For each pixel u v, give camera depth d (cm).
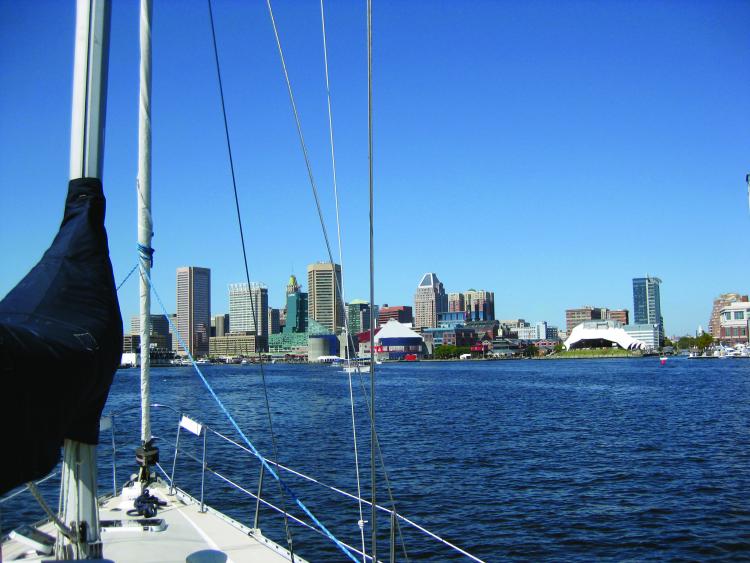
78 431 616
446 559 2203
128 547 1072
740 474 3519
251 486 3225
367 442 4978
